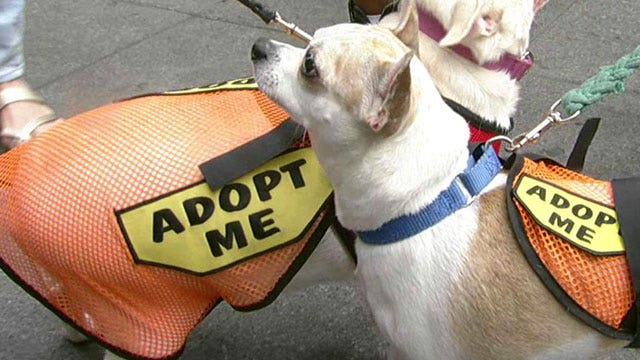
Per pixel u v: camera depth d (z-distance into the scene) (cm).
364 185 61
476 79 74
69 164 66
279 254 67
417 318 63
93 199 65
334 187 63
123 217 64
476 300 61
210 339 89
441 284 62
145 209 65
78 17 149
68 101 125
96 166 65
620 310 60
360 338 89
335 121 60
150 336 70
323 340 89
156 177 65
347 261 73
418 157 60
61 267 67
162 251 65
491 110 75
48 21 147
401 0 69
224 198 65
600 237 61
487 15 72
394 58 59
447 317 62
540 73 130
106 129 68
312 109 60
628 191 63
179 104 70
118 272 66
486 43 73
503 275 61
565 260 61
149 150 66
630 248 60
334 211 67
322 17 146
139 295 68
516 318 61
